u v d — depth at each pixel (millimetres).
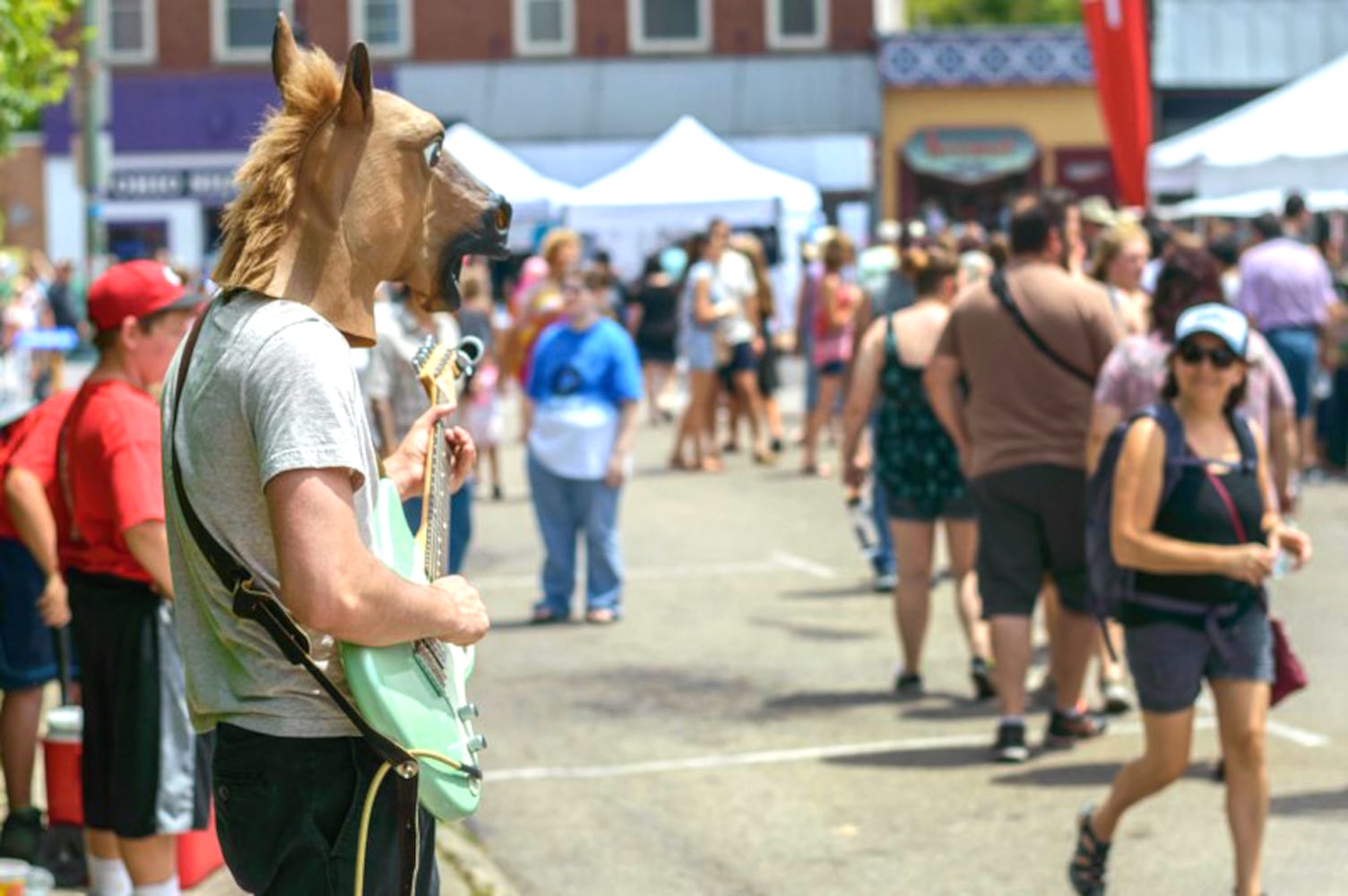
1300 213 17906
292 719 3467
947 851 7262
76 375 31844
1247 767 6090
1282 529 6234
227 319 3473
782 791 8164
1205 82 43344
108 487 5574
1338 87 19422
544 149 42750
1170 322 8031
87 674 5758
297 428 3332
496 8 43000
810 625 11953
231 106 42969
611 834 7613
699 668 10758
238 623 3465
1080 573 8461
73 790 6789
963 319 8578
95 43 20609
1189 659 6070
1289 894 6602
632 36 43062
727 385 21484
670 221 23594
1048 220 8461
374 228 3533
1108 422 8062
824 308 19625
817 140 42438
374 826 3488
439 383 3949
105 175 21016
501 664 10969
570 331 12258
